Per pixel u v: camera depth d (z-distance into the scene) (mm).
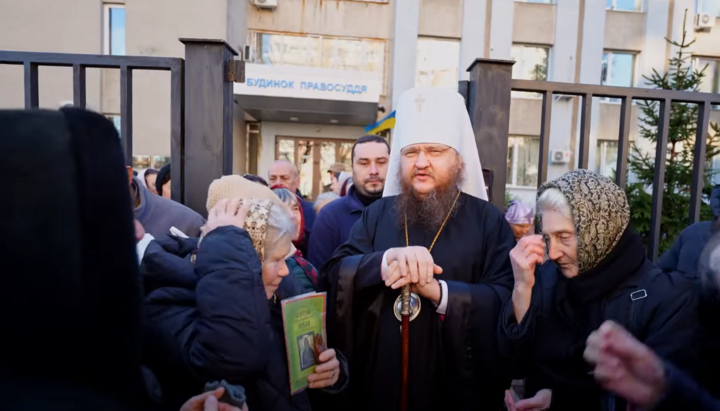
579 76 12930
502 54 12766
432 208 1783
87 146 581
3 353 554
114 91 10102
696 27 12906
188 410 1123
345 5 12289
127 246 632
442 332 1627
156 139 10211
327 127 13023
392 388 1657
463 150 1883
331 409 1713
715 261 1118
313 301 1498
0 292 541
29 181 538
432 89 1877
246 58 11086
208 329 1128
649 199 6531
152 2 10109
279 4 12047
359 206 2639
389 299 1695
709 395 1026
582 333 1392
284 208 1454
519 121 12781
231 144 1989
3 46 10086
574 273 1390
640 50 13078
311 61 12359
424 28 12602
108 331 604
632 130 12180
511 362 1545
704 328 1135
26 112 565
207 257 1201
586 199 1316
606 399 1315
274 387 1367
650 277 1313
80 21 10148
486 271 1746
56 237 544
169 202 1937
